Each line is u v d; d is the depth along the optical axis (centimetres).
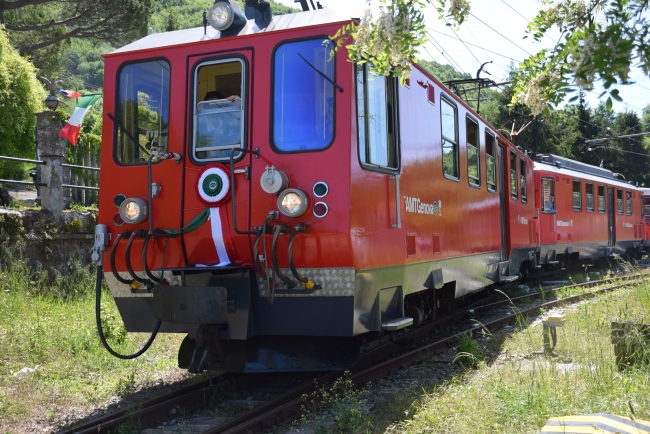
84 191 1259
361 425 480
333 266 513
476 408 498
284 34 540
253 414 515
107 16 2473
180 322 526
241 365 564
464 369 655
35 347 732
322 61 529
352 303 520
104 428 495
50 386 623
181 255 559
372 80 569
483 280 991
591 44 312
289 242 502
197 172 550
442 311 1031
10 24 2397
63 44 2769
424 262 689
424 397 538
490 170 1046
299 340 578
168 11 3102
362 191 530
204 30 593
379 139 580
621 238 2319
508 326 972
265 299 543
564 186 1747
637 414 461
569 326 856
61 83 3503
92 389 623
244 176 534
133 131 587
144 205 560
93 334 793
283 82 538
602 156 4959
